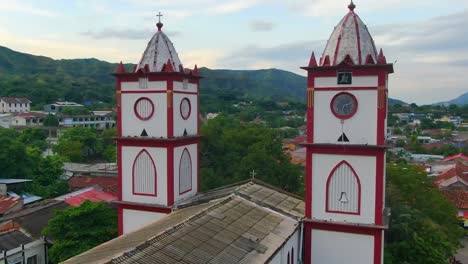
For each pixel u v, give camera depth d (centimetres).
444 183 7631
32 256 4062
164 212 3195
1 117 14388
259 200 2991
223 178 5581
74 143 10225
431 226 3759
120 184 3359
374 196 2675
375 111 2628
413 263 3553
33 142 10688
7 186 6312
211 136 5881
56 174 7312
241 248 2191
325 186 2783
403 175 4475
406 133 18312
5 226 4366
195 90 3541
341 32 2742
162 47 3259
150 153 3219
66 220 3847
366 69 2616
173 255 1938
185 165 3400
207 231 2262
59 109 18300
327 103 2725
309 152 2797
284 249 2442
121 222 3359
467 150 12988
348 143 2697
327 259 2808
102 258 1970
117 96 3288
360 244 2720
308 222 2808
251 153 5541
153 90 3170
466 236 6362
